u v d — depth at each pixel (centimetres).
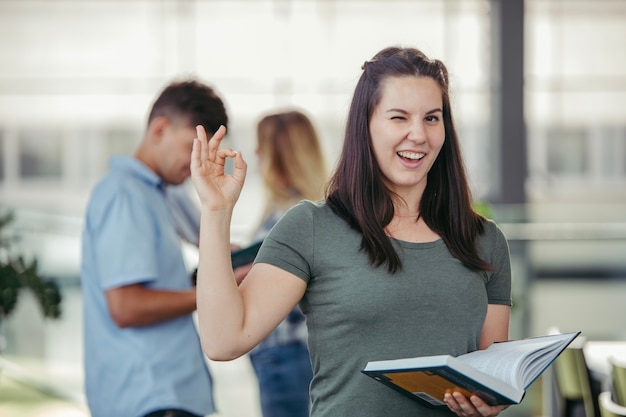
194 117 296
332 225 217
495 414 206
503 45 961
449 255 221
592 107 1061
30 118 1065
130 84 1054
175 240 303
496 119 970
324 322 214
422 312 213
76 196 1074
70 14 1049
